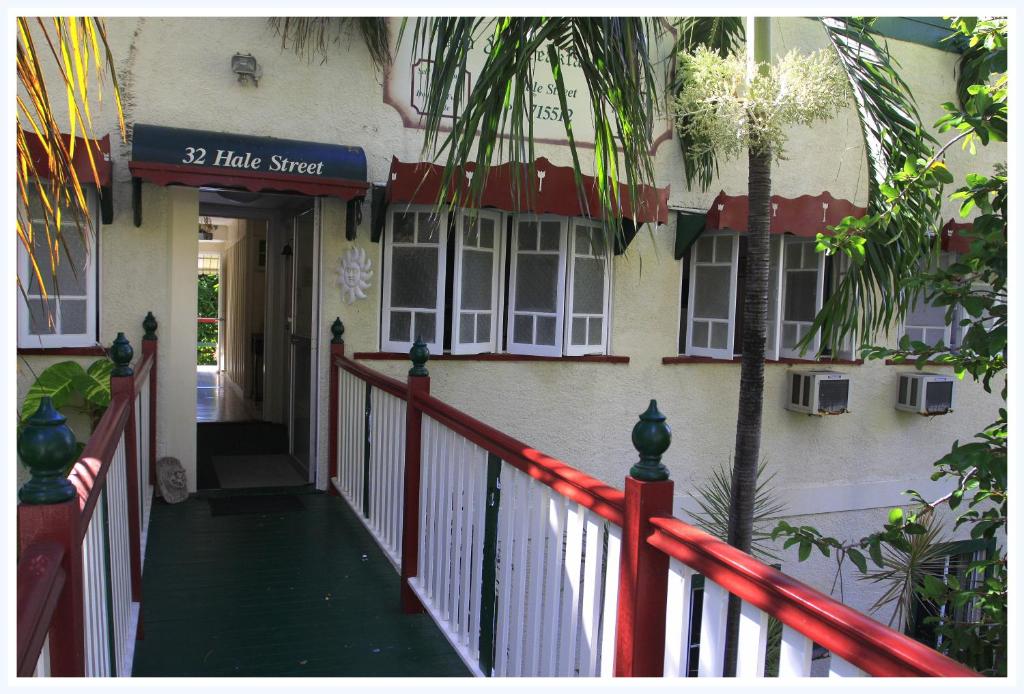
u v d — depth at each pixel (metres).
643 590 2.22
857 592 8.15
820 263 7.55
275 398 9.19
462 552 3.68
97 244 5.75
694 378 7.51
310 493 6.46
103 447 2.54
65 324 5.68
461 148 3.35
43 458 1.80
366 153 6.37
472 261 6.61
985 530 4.43
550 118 6.74
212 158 5.45
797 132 7.83
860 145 8.10
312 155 5.71
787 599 1.71
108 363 5.56
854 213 7.09
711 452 7.62
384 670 3.65
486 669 3.31
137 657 3.69
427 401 4.07
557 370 6.98
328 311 6.39
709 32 6.63
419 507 4.28
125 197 5.85
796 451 7.96
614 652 2.40
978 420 8.97
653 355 7.34
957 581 4.51
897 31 7.98
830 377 7.61
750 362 4.95
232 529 5.54
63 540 1.82
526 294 6.91
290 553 5.11
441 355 6.53
